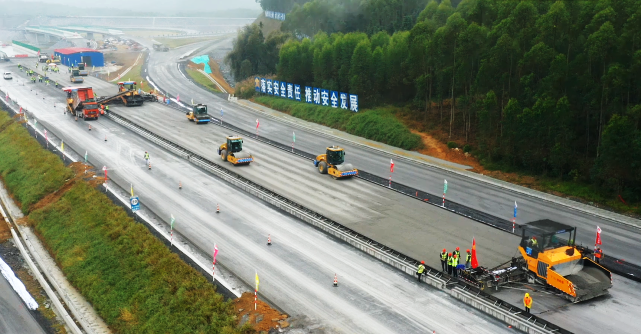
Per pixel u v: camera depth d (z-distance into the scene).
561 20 60.12
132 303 38.91
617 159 50.91
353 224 47.94
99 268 44.41
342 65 92.56
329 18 138.62
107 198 54.91
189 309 35.97
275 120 95.31
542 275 36.06
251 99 111.00
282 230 47.25
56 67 158.50
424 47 77.94
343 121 87.00
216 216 50.41
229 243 44.44
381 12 124.12
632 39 53.69
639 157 50.03
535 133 59.22
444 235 45.28
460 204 53.69
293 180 61.31
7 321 39.62
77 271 45.12
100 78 148.38
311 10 142.25
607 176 52.81
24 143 77.88
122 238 46.53
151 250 43.56
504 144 63.22
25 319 39.91
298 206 51.69
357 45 88.50
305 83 107.12
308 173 64.25
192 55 195.75
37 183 64.88
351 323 32.75
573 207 52.53
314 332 31.80
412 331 31.84
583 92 58.34
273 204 53.50
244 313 34.12
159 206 52.88
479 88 67.19
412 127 78.50
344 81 93.06
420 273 37.59
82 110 92.81
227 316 34.12
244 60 134.38
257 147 76.69
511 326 32.25
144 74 150.75
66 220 54.00
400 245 43.28
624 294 35.88
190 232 46.66
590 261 36.47
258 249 43.28
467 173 63.72
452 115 73.38
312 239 45.34
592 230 46.88
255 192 56.06
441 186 59.59
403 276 38.84
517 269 37.72
